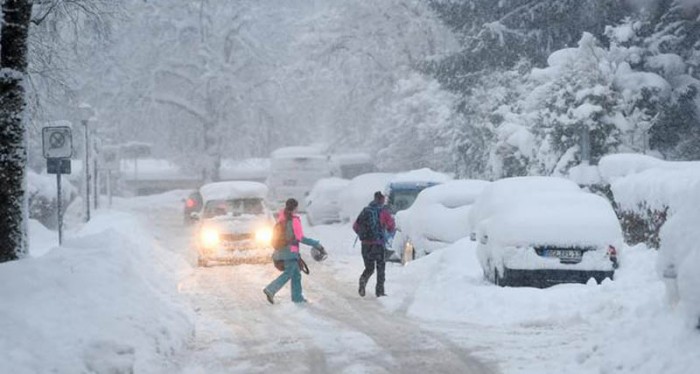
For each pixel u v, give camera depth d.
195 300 41.94
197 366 26.48
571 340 28.72
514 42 111.56
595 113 74.06
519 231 37.75
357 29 150.50
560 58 80.19
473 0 115.94
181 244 77.12
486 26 110.94
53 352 22.56
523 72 103.62
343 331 32.38
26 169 34.34
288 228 40.72
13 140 33.81
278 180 129.00
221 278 51.09
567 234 37.50
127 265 36.81
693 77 92.50
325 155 146.62
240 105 171.00
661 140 84.19
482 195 44.94
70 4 46.19
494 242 38.62
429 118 124.25
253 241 57.25
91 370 22.66
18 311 24.84
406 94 136.38
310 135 175.88
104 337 24.80
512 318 33.56
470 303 36.53
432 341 29.77
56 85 50.38
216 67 169.88
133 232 63.41
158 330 28.56
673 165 51.69
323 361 27.03
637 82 80.25
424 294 40.97
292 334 31.98
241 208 61.53
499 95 96.88
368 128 153.88
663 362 21.22
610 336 25.30
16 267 29.61
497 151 85.31
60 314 25.80
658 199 45.16
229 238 56.88
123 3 50.09
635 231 49.22
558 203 39.62
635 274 37.38
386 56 149.50
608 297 33.25
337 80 154.25
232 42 173.88
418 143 133.62
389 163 136.62
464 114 114.25
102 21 48.72
